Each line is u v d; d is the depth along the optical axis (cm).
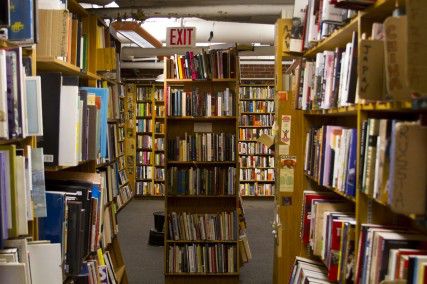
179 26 621
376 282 178
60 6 260
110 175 429
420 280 144
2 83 168
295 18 309
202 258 496
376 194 173
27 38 196
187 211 505
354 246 210
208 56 491
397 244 172
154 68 938
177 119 506
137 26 493
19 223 182
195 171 494
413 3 132
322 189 342
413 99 140
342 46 268
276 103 372
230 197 501
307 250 338
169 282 495
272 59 955
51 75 249
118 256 446
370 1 176
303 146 346
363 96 168
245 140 1002
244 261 516
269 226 752
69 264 245
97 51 368
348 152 214
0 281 171
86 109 274
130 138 1002
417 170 141
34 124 200
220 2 506
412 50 133
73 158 250
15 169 179
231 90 501
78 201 253
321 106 258
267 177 1002
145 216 822
